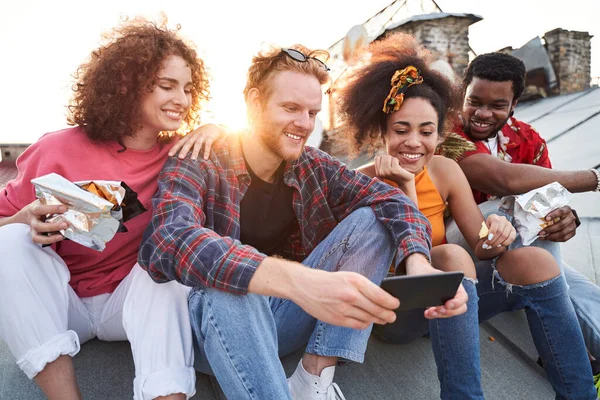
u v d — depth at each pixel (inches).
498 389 69.5
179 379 45.9
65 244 56.2
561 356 63.0
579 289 77.7
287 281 42.4
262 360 44.8
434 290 43.2
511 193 79.4
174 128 58.8
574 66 348.2
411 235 54.7
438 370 57.9
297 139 58.8
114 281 58.5
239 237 60.7
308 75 57.1
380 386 66.5
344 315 41.3
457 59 276.4
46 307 47.9
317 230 65.7
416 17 273.7
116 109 54.5
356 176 64.6
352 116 78.5
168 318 47.6
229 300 45.1
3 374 61.6
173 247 45.6
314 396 52.3
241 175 59.7
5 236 47.3
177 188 52.9
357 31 246.4
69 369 48.2
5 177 324.2
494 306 73.1
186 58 58.8
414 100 69.7
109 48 55.7
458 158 82.7
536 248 65.4
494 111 87.3
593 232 127.1
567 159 184.9
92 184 46.4
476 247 70.4
